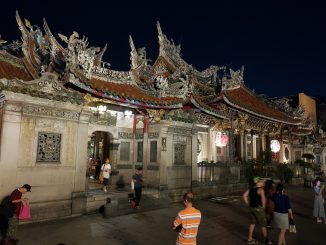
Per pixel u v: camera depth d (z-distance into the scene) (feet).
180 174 60.64
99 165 73.67
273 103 115.75
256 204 32.42
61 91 41.70
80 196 43.21
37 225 37.06
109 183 58.85
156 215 44.55
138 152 62.39
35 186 38.91
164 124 57.36
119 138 61.26
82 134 44.65
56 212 40.55
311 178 94.53
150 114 57.82
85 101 46.50
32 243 30.27
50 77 40.70
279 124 109.70
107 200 47.06
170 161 58.44
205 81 88.02
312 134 136.36
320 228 40.16
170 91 61.57
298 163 114.01
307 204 60.29
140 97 53.47
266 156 93.45
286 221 30.25
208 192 65.87
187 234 20.77
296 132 119.96
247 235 35.47
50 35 51.01
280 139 116.78
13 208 29.68
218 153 85.46
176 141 60.44
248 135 101.14
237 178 77.20
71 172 42.88
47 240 31.35
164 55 85.05
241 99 94.79
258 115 90.43
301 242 33.45
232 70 105.19
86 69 48.01
